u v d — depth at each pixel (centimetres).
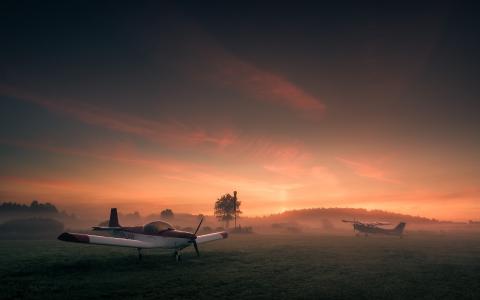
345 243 3058
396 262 1672
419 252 2225
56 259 1628
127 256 1780
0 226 4362
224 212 7519
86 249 2227
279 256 1878
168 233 1556
